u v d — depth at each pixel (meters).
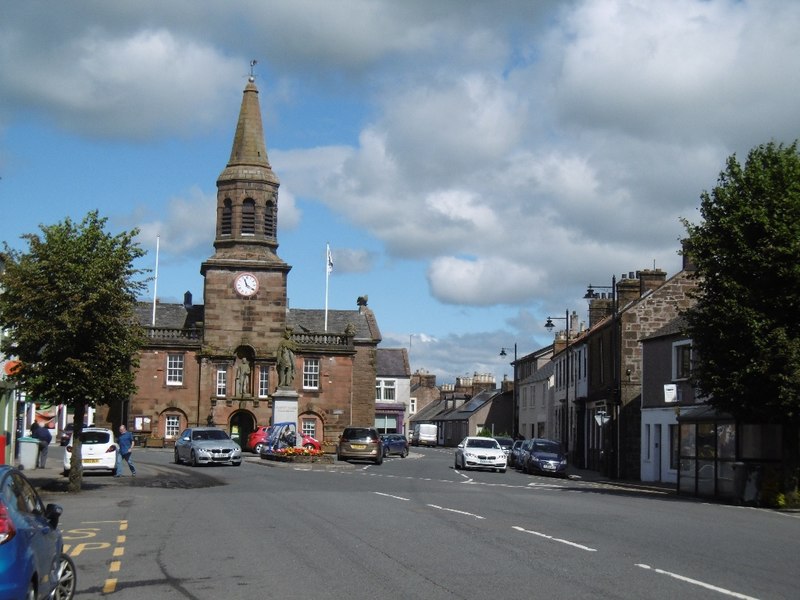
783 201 26.62
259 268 71.25
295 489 27.84
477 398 109.38
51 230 26.11
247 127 73.31
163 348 70.06
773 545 15.73
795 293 26.22
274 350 70.88
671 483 40.09
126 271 26.66
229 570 12.51
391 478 35.53
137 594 10.98
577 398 57.66
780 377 25.44
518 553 13.84
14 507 8.88
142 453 58.25
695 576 11.95
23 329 25.56
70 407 27.12
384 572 12.12
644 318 47.06
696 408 36.12
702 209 28.16
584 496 28.00
